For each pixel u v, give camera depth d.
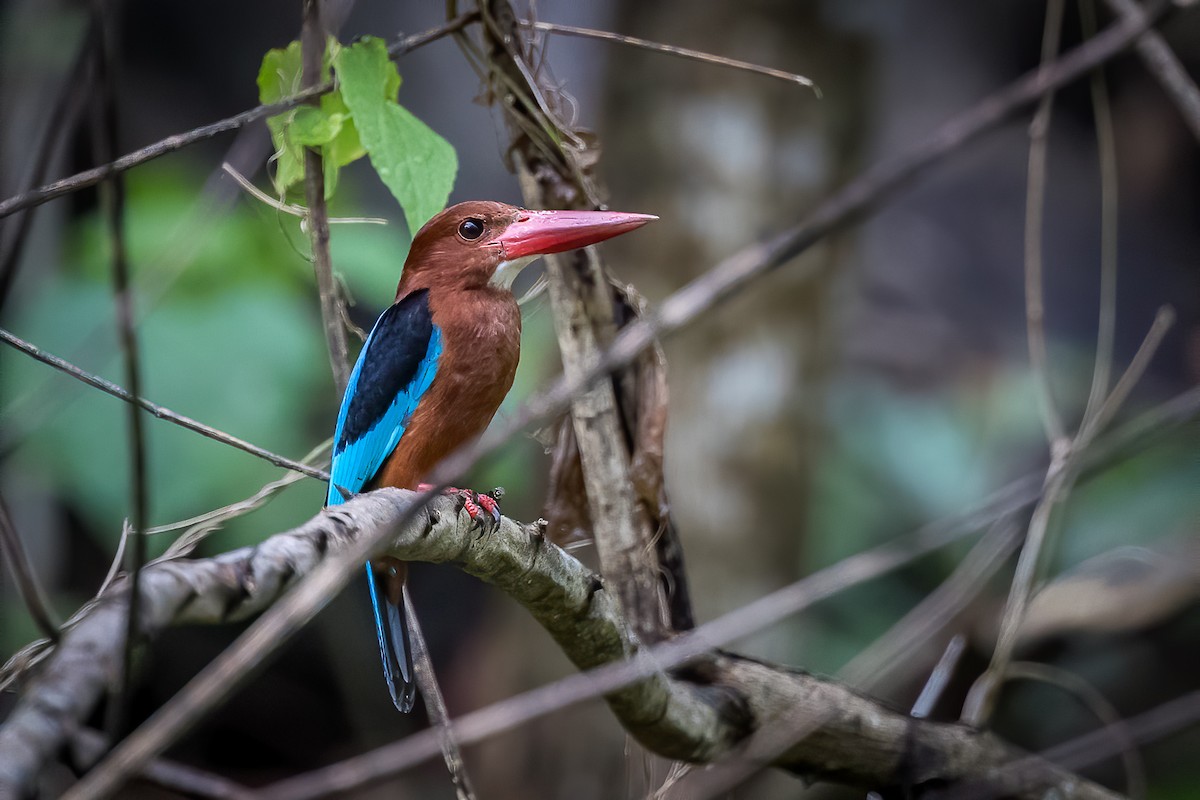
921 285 18.33
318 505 10.37
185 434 10.05
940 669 7.45
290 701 14.18
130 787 5.91
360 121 5.89
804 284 11.98
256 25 17.00
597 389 6.54
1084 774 11.95
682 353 11.88
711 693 6.27
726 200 11.95
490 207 6.90
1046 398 7.12
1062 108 20.28
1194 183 19.88
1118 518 12.20
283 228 6.54
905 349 16.62
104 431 9.99
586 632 5.68
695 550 11.78
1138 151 20.00
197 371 10.13
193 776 4.79
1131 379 6.73
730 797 6.77
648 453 6.66
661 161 12.02
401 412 6.84
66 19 12.14
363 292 10.66
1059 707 11.99
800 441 12.07
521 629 12.27
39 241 11.84
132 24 16.33
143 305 6.29
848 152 12.37
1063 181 20.19
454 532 4.99
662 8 12.16
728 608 11.75
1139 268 19.61
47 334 10.25
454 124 17.28
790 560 12.09
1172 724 6.96
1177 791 11.71
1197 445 12.32
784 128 12.07
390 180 5.91
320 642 14.22
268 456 5.66
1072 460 6.68
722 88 12.04
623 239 12.08
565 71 14.97
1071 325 19.12
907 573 13.36
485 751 11.86
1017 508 5.09
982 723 6.99
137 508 2.87
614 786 11.38
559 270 6.64
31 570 3.59
